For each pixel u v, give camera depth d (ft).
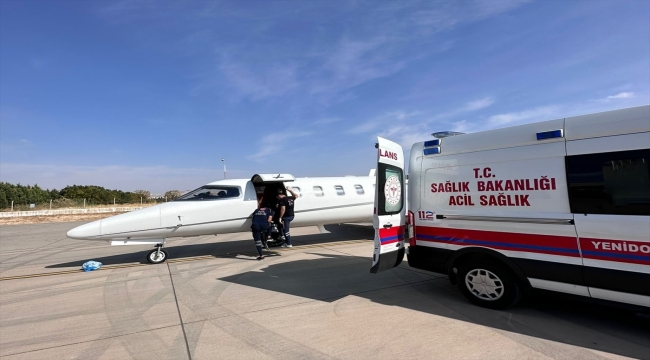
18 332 13.00
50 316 14.74
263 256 27.43
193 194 27.61
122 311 15.15
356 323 12.87
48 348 11.56
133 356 10.84
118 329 13.08
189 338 12.04
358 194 35.14
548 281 12.13
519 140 12.98
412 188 16.26
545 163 12.28
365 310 14.25
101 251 33.58
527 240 12.53
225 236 42.78
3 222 78.74
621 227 10.55
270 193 32.01
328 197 33.17
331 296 16.31
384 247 14.70
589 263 11.20
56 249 36.04
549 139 12.22
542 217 12.18
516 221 12.75
